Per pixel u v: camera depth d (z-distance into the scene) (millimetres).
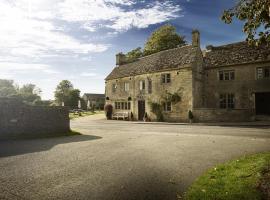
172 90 28047
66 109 17438
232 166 6953
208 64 28984
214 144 11258
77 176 6613
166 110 28703
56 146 11445
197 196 4977
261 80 24438
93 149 10562
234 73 26516
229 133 15250
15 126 14422
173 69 27984
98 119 36156
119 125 24328
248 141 11805
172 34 44156
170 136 14586
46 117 16078
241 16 6699
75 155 9312
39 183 6047
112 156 9094
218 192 5098
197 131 16938
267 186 5051
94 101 88438
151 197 5168
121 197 5168
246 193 4883
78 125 24938
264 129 17000
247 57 25844
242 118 22938
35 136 14984
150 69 30938
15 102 14516
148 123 26438
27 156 9148
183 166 7543
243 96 25734
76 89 77375
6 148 10953
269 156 7727
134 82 33000
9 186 5832
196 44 28578
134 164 7871
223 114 23969
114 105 36406
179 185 5859
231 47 29266
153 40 44688
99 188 5695
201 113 25328
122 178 6438
